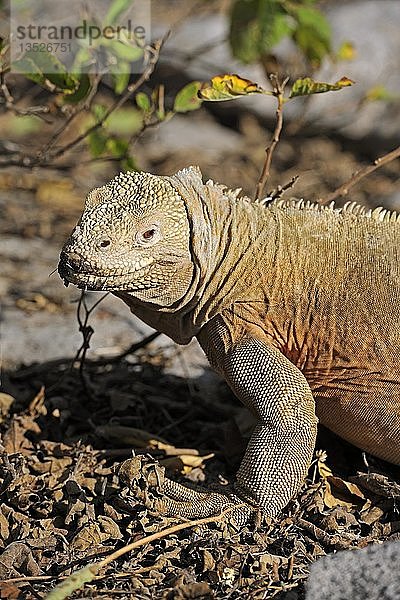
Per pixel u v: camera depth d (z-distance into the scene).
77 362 11.66
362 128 20.14
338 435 9.46
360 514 8.76
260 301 8.93
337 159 19.72
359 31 21.02
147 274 8.46
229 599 7.53
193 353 12.40
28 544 8.20
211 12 23.89
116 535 8.29
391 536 8.45
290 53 19.31
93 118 13.05
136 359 12.18
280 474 8.47
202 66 20.50
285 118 20.47
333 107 20.22
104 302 14.01
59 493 8.84
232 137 20.80
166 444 9.85
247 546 8.16
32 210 16.98
